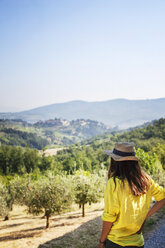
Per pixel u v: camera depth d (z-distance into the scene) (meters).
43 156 112.62
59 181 15.20
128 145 1.92
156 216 11.12
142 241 1.85
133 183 1.81
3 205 19.80
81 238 10.62
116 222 1.83
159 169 18.33
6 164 102.50
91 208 22.30
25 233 13.69
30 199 14.88
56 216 19.58
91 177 18.70
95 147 168.50
